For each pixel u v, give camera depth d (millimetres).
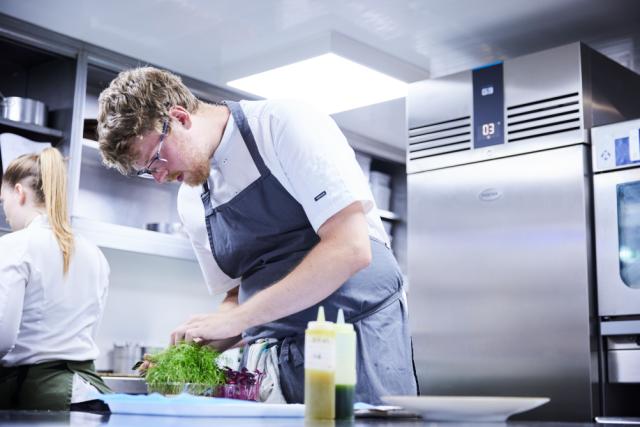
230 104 1910
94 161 3822
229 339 2002
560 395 2744
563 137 2846
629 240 2695
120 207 3918
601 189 2758
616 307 2684
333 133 1803
